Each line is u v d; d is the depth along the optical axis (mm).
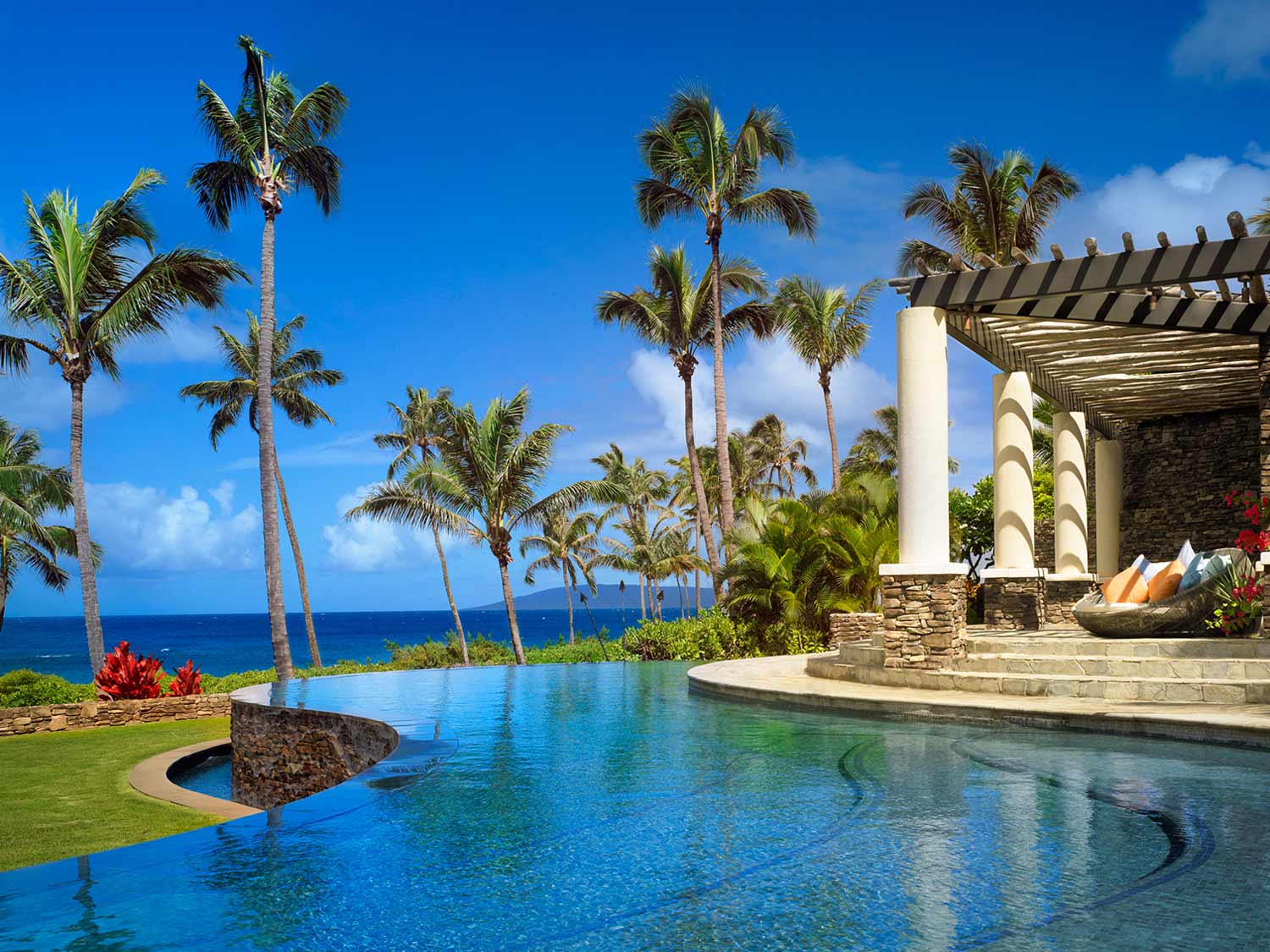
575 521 40500
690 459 29375
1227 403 17875
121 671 18859
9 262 21422
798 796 5414
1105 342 13555
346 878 3871
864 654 11633
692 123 27125
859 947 3018
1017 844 4301
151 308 22672
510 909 3465
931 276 10680
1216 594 9766
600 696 11719
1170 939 3043
